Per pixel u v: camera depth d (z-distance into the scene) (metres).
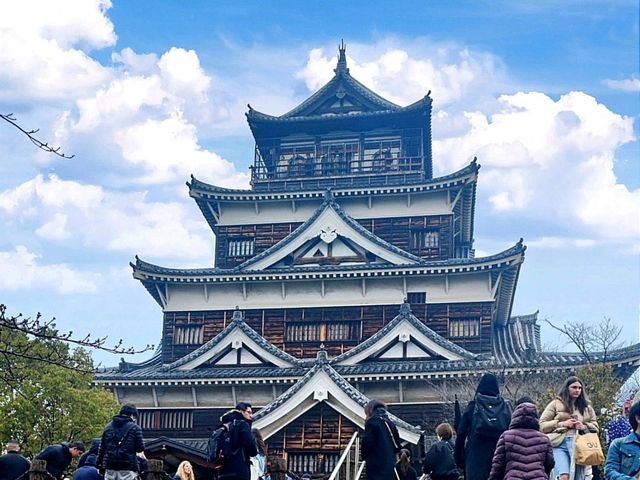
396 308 45.50
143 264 46.72
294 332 46.31
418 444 22.41
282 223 50.81
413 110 51.53
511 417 12.27
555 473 11.95
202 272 47.00
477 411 12.23
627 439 10.19
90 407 35.03
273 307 46.78
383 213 49.53
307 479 23.30
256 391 42.91
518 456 10.70
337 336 45.78
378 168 52.19
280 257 47.34
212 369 43.47
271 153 54.66
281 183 52.47
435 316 44.88
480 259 43.72
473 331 44.31
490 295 44.56
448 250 48.09
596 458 11.79
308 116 54.06
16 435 33.91
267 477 16.64
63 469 15.46
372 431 13.13
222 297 47.59
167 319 47.78
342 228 47.12
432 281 45.31
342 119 52.69
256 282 47.00
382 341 41.81
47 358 18.14
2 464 14.36
